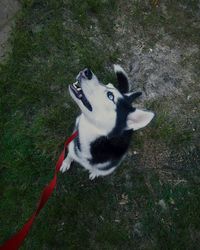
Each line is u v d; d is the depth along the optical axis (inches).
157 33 63.0
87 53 59.5
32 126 55.2
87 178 54.1
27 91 56.0
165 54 62.1
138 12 63.4
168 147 56.9
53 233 50.8
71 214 51.9
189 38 63.5
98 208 52.9
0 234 50.3
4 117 54.9
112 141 44.3
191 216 53.8
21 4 60.6
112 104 41.2
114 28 62.1
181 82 60.9
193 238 53.0
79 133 44.7
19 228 50.8
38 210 44.6
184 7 64.7
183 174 56.0
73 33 60.4
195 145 57.5
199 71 62.0
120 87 48.8
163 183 55.2
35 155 53.9
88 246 51.1
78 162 51.6
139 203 54.0
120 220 52.9
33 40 58.9
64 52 59.1
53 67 58.1
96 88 40.5
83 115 43.7
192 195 54.9
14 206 51.6
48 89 56.9
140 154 56.0
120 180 54.6
